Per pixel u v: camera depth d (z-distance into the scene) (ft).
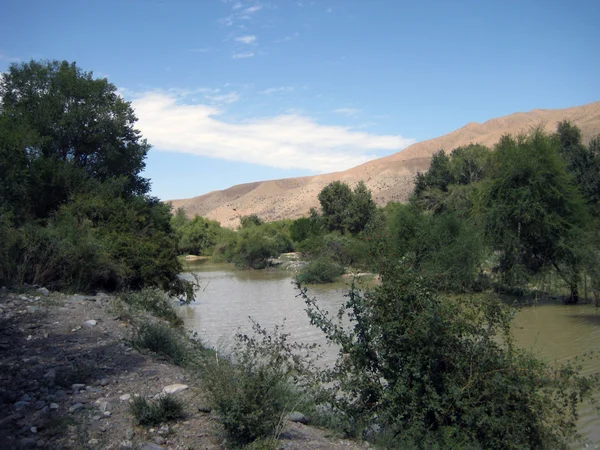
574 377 23.30
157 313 51.29
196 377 25.12
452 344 22.91
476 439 21.21
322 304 86.17
